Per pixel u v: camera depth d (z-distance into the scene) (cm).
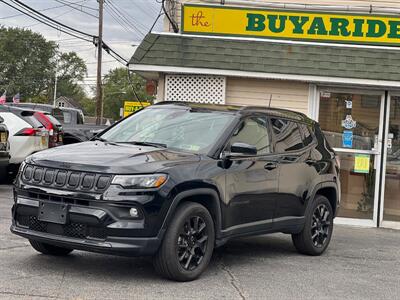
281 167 725
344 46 1091
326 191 834
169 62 1055
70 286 565
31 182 591
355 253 838
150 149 624
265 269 694
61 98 9044
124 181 554
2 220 888
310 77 1058
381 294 616
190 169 598
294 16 1109
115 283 584
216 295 566
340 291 616
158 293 557
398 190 1136
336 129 1127
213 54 1069
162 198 564
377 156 1123
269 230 711
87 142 677
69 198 564
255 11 1110
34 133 1368
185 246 596
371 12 1145
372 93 1120
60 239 566
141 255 563
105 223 549
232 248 816
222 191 630
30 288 550
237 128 677
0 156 1133
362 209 1133
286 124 773
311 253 790
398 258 820
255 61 1065
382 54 1083
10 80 8944
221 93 1091
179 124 688
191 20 1108
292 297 580
